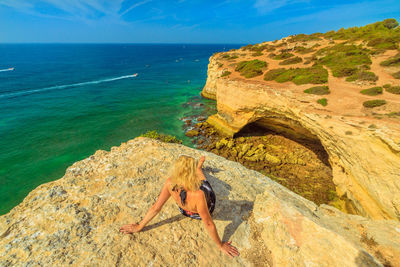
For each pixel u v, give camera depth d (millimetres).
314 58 31969
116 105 41562
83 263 2361
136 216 3152
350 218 3908
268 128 28469
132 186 3865
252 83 25875
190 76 77250
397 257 2660
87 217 3064
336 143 15062
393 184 11086
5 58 140625
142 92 52344
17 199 18062
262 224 3113
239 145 26047
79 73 80188
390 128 12047
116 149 5516
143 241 2719
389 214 11234
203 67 105750
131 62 128500
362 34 36875
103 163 4637
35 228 2863
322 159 21578
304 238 2650
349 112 15812
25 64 106750
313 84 22891
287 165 21156
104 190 3713
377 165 11945
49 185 3852
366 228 3395
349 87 20656
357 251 2328
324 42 41625
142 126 32188
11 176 20594
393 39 27516
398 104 15219
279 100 21438
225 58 45969
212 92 45594
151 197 3598
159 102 44031
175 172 2305
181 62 131500
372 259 2250
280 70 28781
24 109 37969
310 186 18062
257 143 26328
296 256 2486
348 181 14820
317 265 2328
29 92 49812
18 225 2922
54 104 41281
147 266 2406
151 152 5293
